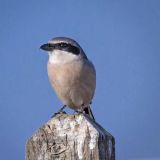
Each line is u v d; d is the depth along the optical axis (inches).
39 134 308.3
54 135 305.1
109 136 308.7
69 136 301.4
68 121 306.3
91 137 295.9
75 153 298.4
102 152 298.7
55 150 303.7
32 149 309.0
